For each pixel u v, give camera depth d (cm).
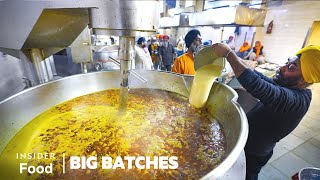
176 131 121
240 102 194
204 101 147
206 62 129
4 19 89
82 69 215
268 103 107
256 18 477
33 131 113
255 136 134
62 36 100
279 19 490
